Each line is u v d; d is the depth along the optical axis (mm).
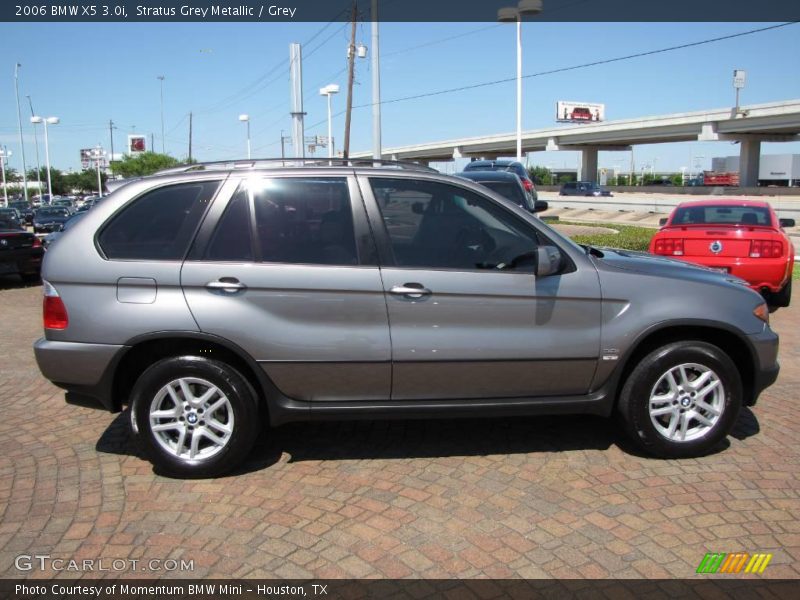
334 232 4145
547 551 3371
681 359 4246
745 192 54375
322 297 4043
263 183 4184
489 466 4348
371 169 4254
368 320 4070
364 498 3936
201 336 4020
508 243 4270
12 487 4098
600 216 37406
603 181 110250
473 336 4117
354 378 4133
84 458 4520
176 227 4141
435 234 4203
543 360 4184
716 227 8695
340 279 4043
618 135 67250
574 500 3879
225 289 4027
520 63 29906
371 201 4176
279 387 4137
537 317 4156
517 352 4148
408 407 4184
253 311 4035
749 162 60344
